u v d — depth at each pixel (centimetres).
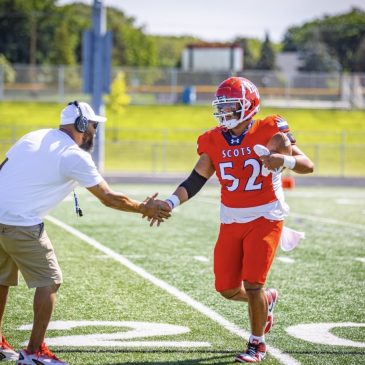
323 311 1798
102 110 6706
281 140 1362
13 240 1258
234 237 1381
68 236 3025
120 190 5678
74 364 1315
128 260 2478
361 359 1379
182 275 2227
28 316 1689
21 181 1263
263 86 12825
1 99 12381
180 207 4384
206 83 12988
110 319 1670
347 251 2778
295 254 2689
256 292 1351
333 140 10688
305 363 1348
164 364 1323
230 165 1375
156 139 10706
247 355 1354
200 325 1625
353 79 12912
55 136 1292
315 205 4694
